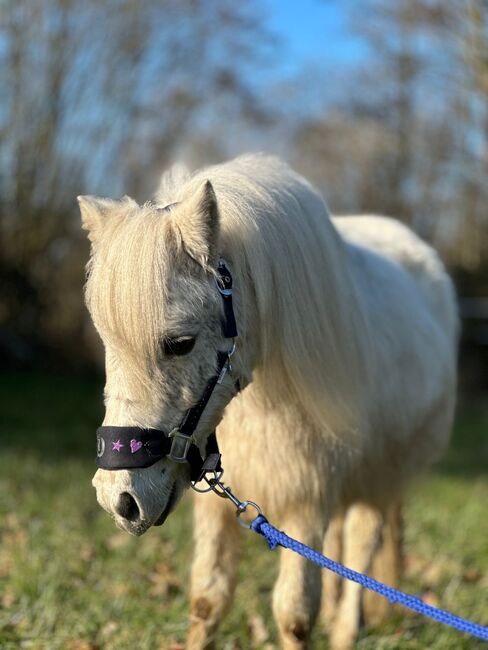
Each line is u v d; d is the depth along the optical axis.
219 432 2.48
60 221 14.55
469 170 14.63
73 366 14.38
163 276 1.82
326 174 18.48
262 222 2.20
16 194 14.11
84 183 14.84
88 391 12.09
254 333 2.19
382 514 3.20
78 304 14.77
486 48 12.61
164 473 1.94
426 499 5.80
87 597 3.32
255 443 2.43
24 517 4.58
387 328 2.90
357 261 2.97
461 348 14.83
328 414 2.38
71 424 8.95
